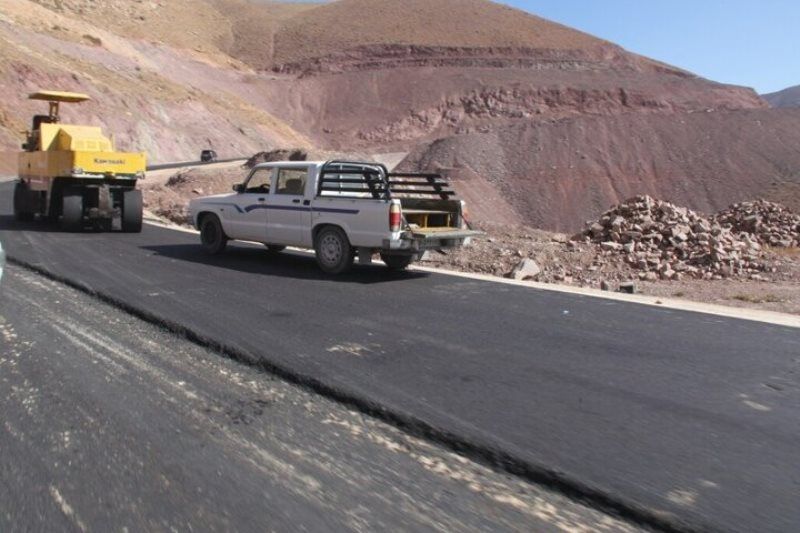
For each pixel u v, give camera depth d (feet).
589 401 17.12
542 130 344.49
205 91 371.15
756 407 16.97
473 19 627.87
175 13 573.33
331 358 20.17
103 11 484.74
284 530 11.07
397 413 15.96
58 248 42.22
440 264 50.57
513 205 293.84
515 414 16.11
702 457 13.99
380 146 446.60
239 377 18.54
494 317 26.40
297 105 477.36
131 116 250.16
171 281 32.19
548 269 52.29
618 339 23.43
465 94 503.20
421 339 22.71
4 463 13.21
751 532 11.25
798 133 338.34
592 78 552.00
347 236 35.42
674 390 18.12
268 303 27.94
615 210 64.95
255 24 614.34
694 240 58.34
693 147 336.49
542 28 629.51
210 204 41.57
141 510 11.62
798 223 78.07
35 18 305.53
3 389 17.07
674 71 618.44
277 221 38.45
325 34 595.06
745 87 573.74
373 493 12.34
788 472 13.39
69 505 11.76
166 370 18.93
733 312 28.73
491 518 11.58
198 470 13.07
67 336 22.03
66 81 234.17
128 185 54.24
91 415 15.60
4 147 181.16
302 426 15.29
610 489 12.55
